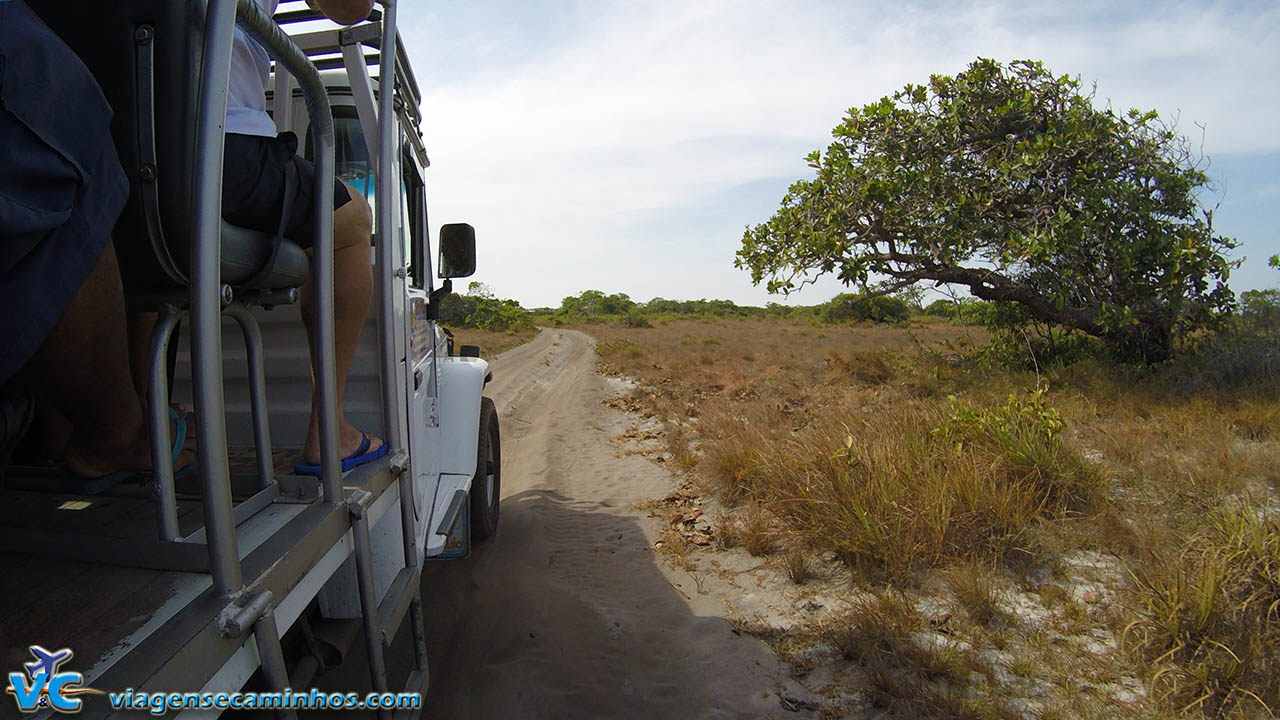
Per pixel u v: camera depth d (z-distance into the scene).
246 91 1.73
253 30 1.33
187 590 1.26
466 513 4.42
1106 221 10.29
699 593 4.15
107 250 1.43
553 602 4.00
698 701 3.13
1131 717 2.77
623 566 4.59
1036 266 10.66
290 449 2.74
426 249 4.22
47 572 1.33
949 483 4.58
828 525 4.55
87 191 1.16
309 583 1.56
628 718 3.04
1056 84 11.29
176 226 1.39
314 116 1.70
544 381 14.49
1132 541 4.06
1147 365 10.47
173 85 1.37
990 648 3.31
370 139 2.77
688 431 8.48
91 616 1.17
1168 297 10.09
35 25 1.11
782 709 3.04
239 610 1.21
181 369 2.93
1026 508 4.44
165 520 1.34
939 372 11.20
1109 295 10.83
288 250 1.82
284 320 2.80
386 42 2.34
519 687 3.20
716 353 19.66
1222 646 2.90
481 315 37.94
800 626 3.69
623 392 12.69
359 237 2.17
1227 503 4.56
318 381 1.72
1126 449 5.75
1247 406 7.25
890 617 3.51
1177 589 3.21
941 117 11.37
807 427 7.10
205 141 1.19
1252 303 10.01
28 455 2.04
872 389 10.95
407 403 2.96
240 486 1.82
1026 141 10.80
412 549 2.37
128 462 1.71
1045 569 4.00
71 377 1.51
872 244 11.38
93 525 1.56
